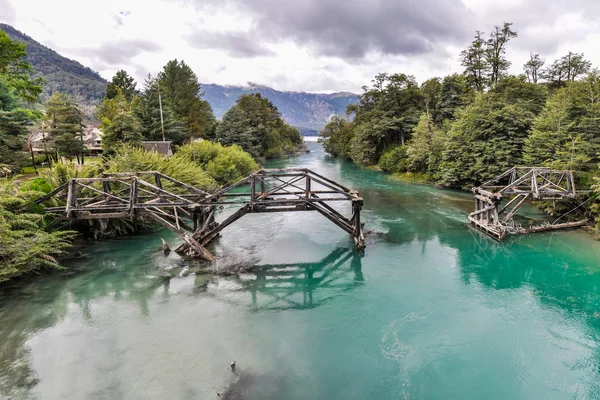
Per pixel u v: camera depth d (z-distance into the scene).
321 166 67.81
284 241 22.31
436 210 29.95
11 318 13.08
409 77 64.62
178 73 67.38
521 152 34.12
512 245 21.12
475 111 38.31
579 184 24.67
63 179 22.23
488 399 9.39
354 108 96.25
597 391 9.63
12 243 14.84
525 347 11.51
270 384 9.86
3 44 40.06
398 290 15.67
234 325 12.86
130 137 37.25
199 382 9.88
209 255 18.89
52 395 9.35
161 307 14.05
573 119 27.86
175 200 24.12
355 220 20.89
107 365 10.55
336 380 10.05
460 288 15.80
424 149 46.00
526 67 60.88
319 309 14.05
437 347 11.52
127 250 20.14
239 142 67.25
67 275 16.84
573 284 16.05
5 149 26.95
